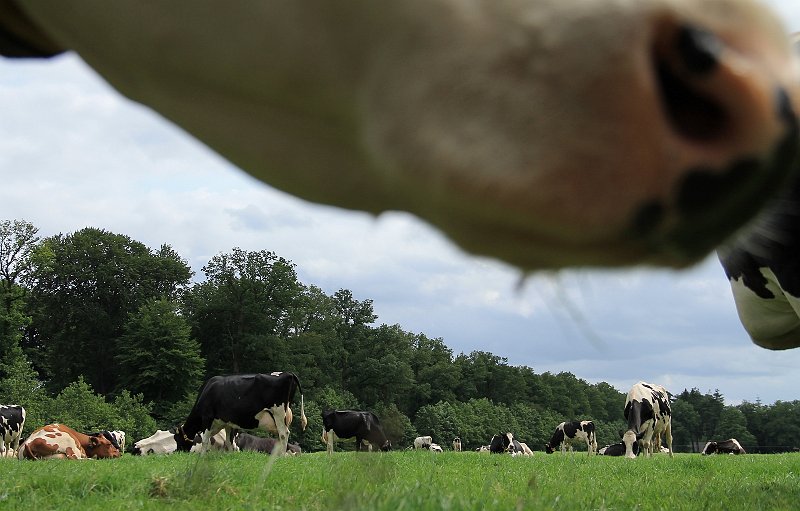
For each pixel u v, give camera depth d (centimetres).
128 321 7031
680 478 910
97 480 686
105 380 7294
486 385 11800
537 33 137
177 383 6606
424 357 10862
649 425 2545
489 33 140
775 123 131
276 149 183
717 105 133
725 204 137
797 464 1304
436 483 630
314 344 8056
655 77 132
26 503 564
